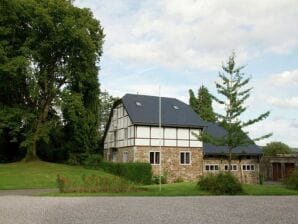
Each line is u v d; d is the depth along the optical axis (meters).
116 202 19.72
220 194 25.45
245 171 52.22
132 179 42.12
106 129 55.56
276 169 56.31
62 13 42.34
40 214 15.22
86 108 47.94
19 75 40.88
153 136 46.34
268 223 12.71
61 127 48.75
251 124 32.72
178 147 47.41
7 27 41.00
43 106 44.53
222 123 32.53
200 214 14.94
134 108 47.53
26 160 44.53
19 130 41.94
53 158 53.62
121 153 49.44
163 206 17.78
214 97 33.41
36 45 41.88
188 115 49.84
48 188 31.88
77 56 44.16
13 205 18.52
